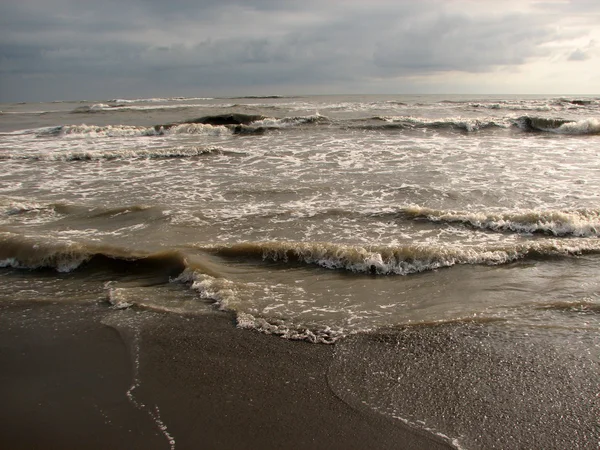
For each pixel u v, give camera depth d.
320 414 3.94
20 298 6.24
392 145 16.61
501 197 9.88
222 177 12.31
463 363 4.55
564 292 5.94
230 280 6.51
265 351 4.88
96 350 5.00
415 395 4.13
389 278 6.58
